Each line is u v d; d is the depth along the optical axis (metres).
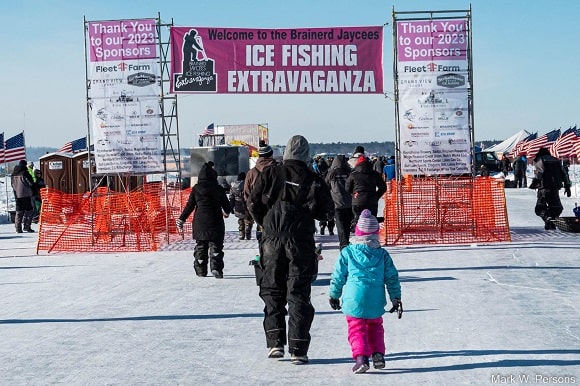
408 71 15.51
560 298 9.09
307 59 15.96
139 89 16.42
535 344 6.75
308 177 6.62
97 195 17.09
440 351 6.62
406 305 8.88
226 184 40.88
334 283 6.06
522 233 17.16
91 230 17.00
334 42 15.91
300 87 15.99
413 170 15.65
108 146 16.58
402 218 16.14
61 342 7.45
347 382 5.75
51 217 16.92
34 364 6.57
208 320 8.41
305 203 6.55
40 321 8.59
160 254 15.60
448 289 9.93
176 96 16.45
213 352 6.88
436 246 15.15
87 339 7.57
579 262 12.17
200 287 10.91
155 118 16.47
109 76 16.44
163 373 6.16
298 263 6.41
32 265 14.27
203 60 16.08
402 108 15.61
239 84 16.05
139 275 12.43
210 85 16.08
